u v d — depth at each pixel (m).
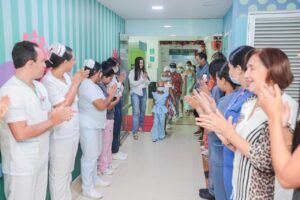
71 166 2.34
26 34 2.12
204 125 1.21
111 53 4.66
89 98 2.69
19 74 1.68
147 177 3.33
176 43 7.04
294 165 0.75
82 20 3.31
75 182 3.08
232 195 1.40
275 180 1.14
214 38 5.45
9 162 1.69
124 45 5.15
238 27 3.06
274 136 0.82
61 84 2.17
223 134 1.19
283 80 1.07
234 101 1.59
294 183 0.76
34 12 2.23
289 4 2.92
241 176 1.25
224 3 4.00
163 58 7.17
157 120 4.88
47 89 2.10
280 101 0.84
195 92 1.90
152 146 4.55
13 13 1.96
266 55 1.08
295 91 2.84
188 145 4.62
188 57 7.12
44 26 2.40
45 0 2.41
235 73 1.56
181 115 6.93
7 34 1.89
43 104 1.86
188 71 6.61
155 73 7.12
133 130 4.97
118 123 3.94
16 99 1.60
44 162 1.88
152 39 6.76
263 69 1.08
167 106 5.14
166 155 4.12
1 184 1.84
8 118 1.60
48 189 2.43
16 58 1.65
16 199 1.72
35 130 1.65
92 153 2.80
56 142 2.16
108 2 3.97
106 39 4.37
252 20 2.97
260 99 0.88
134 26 5.67
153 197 2.84
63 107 1.81
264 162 1.09
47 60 2.12
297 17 2.88
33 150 1.72
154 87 6.82
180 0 3.84
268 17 2.94
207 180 3.25
